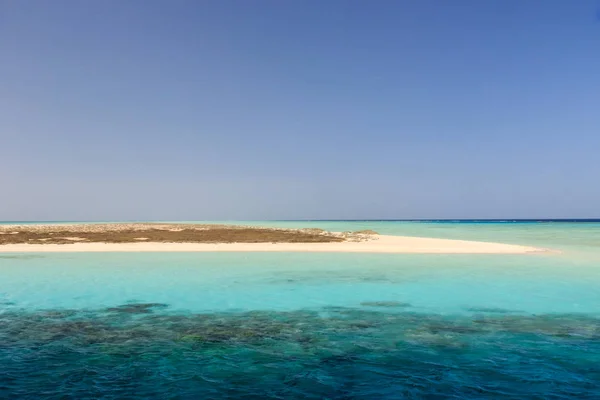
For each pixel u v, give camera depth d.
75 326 10.82
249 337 9.92
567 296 14.16
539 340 9.73
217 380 7.43
